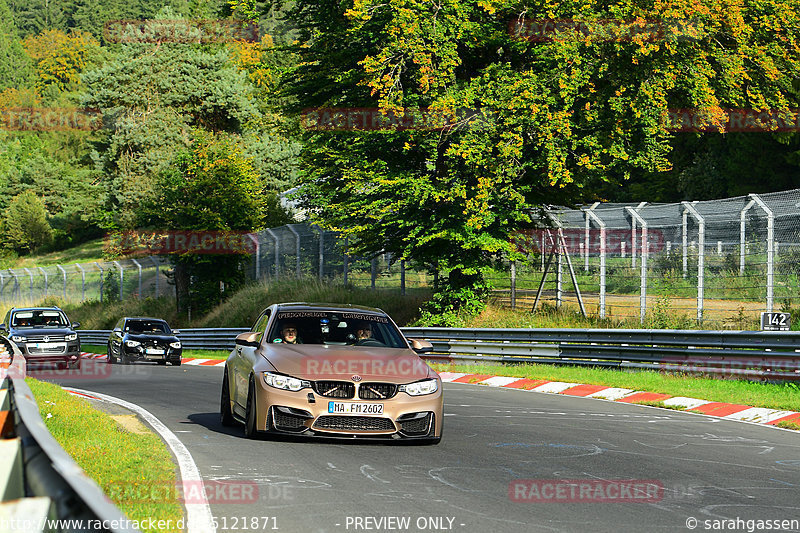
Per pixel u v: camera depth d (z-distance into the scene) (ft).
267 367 107.76
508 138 250.37
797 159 471.21
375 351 111.75
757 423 139.54
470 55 280.92
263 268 454.40
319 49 291.99
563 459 99.71
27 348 273.75
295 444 105.70
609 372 211.20
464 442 111.75
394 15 250.78
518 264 321.73
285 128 324.80
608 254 279.08
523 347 243.40
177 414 140.56
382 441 109.91
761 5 275.59
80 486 28.02
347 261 387.55
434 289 308.40
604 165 270.46
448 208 278.26
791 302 259.80
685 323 249.34
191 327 464.24
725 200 239.71
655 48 240.12
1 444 38.96
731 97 283.79
